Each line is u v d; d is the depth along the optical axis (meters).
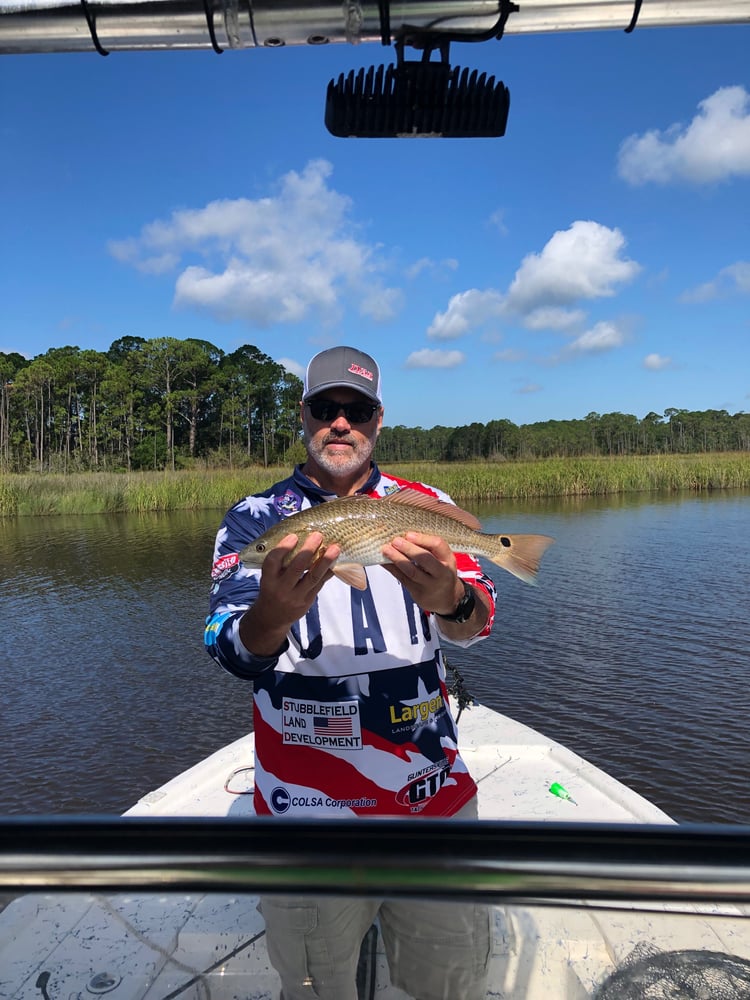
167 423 81.62
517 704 7.68
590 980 1.58
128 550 18.66
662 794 5.80
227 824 1.13
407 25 1.24
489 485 30.81
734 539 17.89
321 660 2.35
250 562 2.53
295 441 85.75
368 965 1.91
